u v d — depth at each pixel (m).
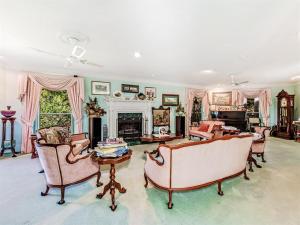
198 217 2.01
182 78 6.09
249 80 6.50
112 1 1.75
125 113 6.03
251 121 7.56
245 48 3.07
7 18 2.09
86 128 5.43
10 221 1.93
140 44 2.90
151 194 2.55
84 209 2.16
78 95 5.20
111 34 2.52
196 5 1.80
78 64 4.21
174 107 7.25
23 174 3.23
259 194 2.55
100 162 2.22
